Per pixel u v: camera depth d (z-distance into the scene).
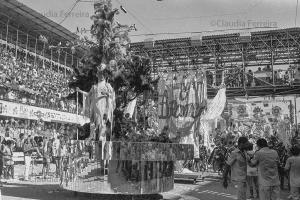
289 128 26.84
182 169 20.19
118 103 14.54
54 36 34.06
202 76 19.17
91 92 13.17
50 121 28.62
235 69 35.62
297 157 10.40
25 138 20.86
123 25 14.21
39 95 28.64
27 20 30.73
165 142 13.55
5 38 32.59
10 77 27.02
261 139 9.41
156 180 12.67
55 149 19.28
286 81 34.28
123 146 12.13
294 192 10.38
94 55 13.84
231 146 21.03
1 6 27.84
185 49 36.69
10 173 18.27
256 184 13.45
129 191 12.25
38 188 14.66
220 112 22.62
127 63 14.41
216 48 36.19
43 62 36.97
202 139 23.81
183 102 19.09
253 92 34.97
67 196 12.77
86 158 12.65
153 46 36.19
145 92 15.38
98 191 12.42
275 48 35.31
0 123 22.80
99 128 12.92
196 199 13.48
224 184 9.82
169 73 19.47
